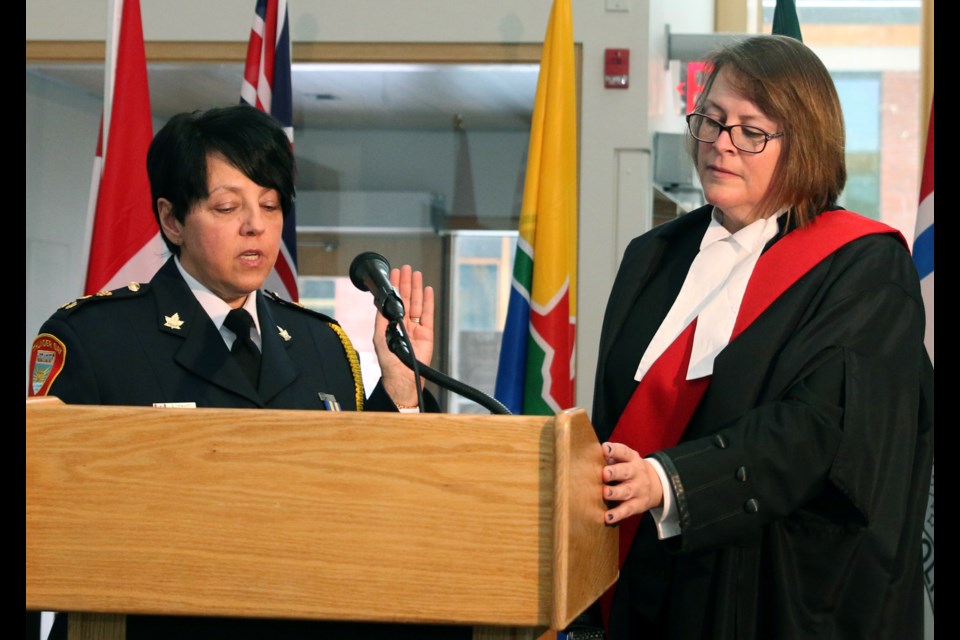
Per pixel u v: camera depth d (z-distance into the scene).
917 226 3.08
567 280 3.85
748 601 1.92
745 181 2.09
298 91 5.16
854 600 1.93
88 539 1.38
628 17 4.71
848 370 1.91
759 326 2.02
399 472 1.34
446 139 5.27
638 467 1.75
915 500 2.06
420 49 4.81
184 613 1.36
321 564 1.34
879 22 8.84
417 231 5.32
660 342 2.16
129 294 2.06
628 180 4.71
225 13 4.84
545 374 3.80
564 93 3.88
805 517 1.95
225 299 2.11
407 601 1.33
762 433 1.85
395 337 1.83
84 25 4.95
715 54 2.17
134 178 3.50
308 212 5.39
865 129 9.64
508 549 1.32
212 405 1.97
